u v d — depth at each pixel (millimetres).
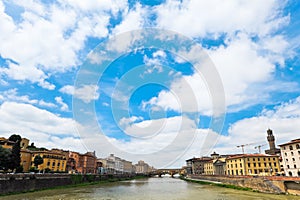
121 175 141250
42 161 93938
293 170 83250
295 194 51719
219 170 129000
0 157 67938
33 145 120438
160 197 50812
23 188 53406
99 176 103625
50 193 54625
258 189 61062
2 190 47188
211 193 58469
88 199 46062
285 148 88375
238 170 107250
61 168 103938
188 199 47562
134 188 74875
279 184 55562
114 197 50094
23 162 92562
